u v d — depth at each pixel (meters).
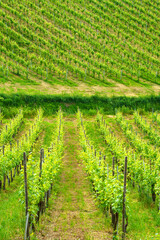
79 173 14.64
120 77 40.78
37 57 40.16
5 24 43.94
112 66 42.03
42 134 22.64
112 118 28.59
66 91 33.34
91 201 10.80
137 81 40.25
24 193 8.13
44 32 45.62
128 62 42.88
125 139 22.02
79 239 7.64
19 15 46.62
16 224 8.08
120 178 9.56
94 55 44.59
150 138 21.66
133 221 8.82
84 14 55.31
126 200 8.02
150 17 59.16
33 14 49.09
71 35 48.53
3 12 44.84
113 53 46.00
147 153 16.77
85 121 26.78
